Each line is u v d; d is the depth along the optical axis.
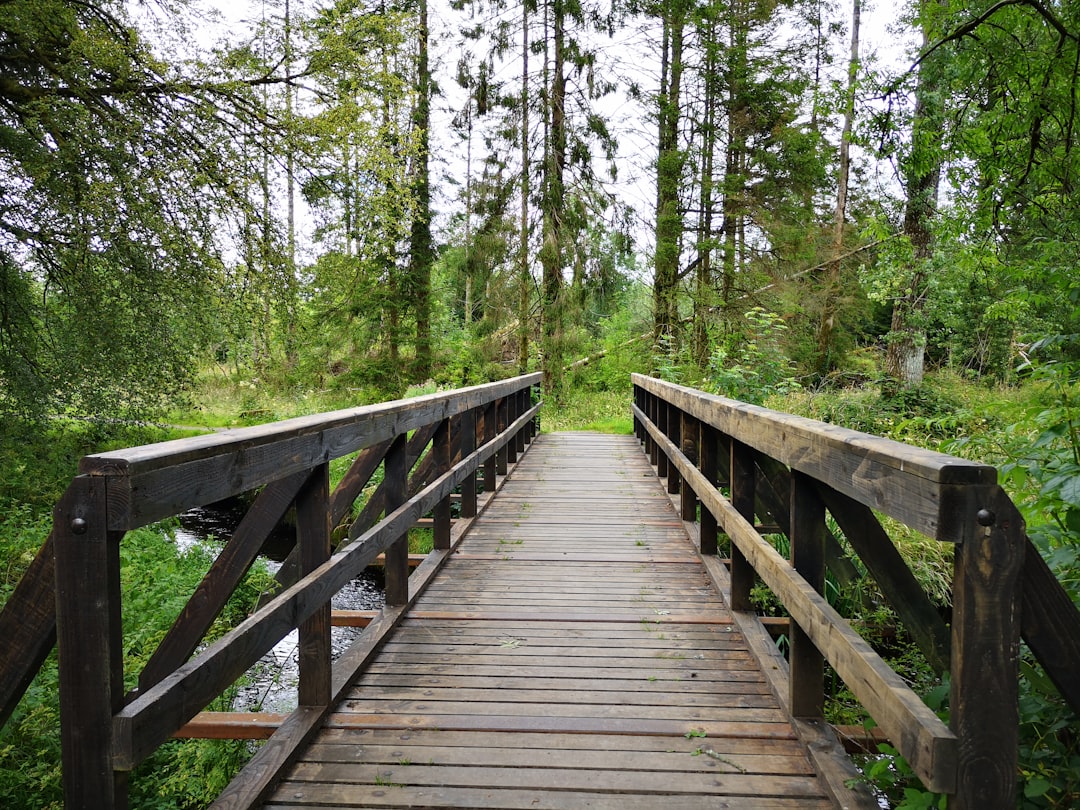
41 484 8.89
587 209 17.09
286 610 2.13
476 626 3.62
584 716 2.65
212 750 3.08
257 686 4.34
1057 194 4.84
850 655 1.75
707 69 17.42
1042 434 2.28
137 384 9.38
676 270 17.59
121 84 7.88
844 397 9.87
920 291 12.26
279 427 2.06
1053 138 4.93
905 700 1.47
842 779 2.12
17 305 8.88
